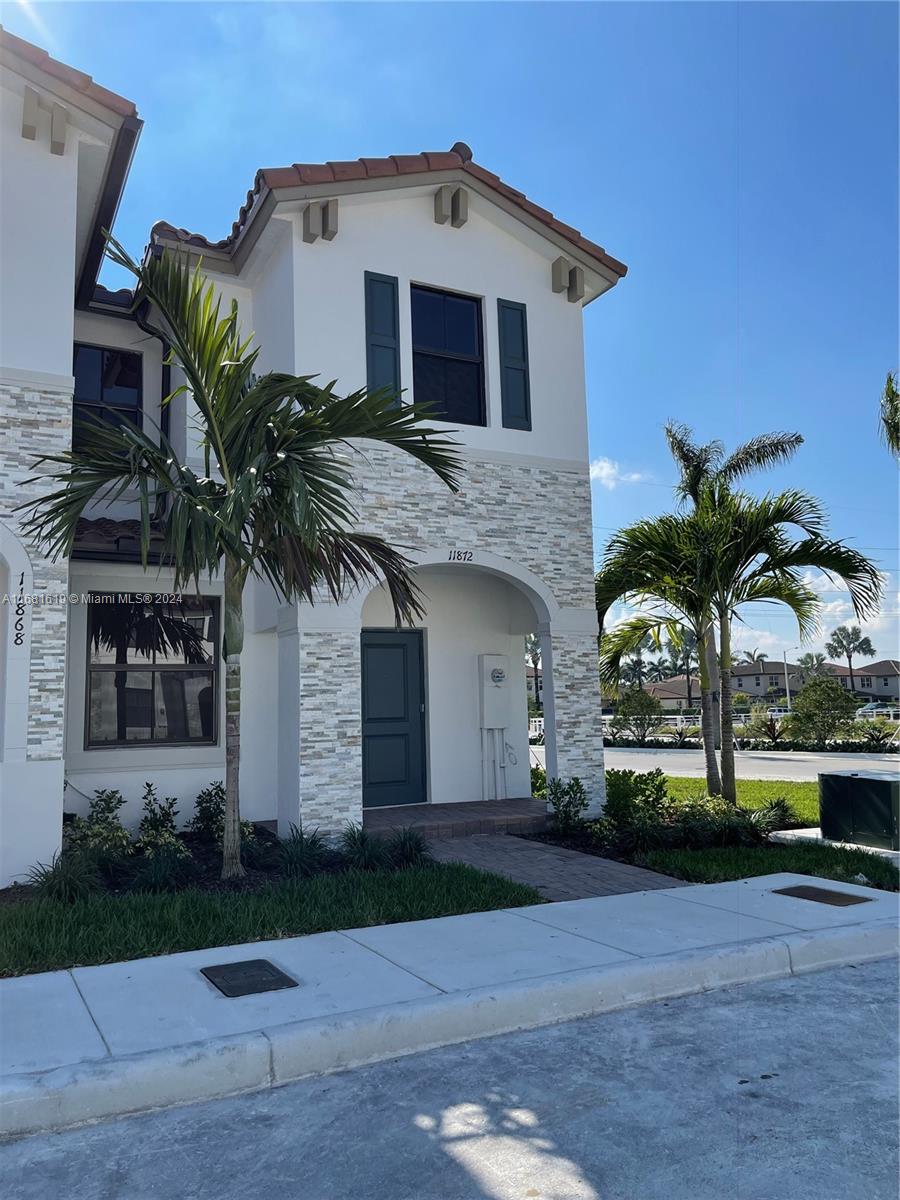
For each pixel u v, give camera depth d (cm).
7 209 947
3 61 928
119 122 981
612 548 1337
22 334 937
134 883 850
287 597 908
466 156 1234
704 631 1380
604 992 599
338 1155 404
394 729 1347
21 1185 380
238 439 863
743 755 3334
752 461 1731
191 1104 459
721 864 992
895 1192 370
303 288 1144
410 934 714
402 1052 524
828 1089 467
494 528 1230
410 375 1201
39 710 900
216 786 1207
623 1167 390
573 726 1254
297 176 1120
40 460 923
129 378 1362
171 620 1230
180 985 588
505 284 1299
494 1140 415
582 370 1340
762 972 667
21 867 875
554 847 1118
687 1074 487
